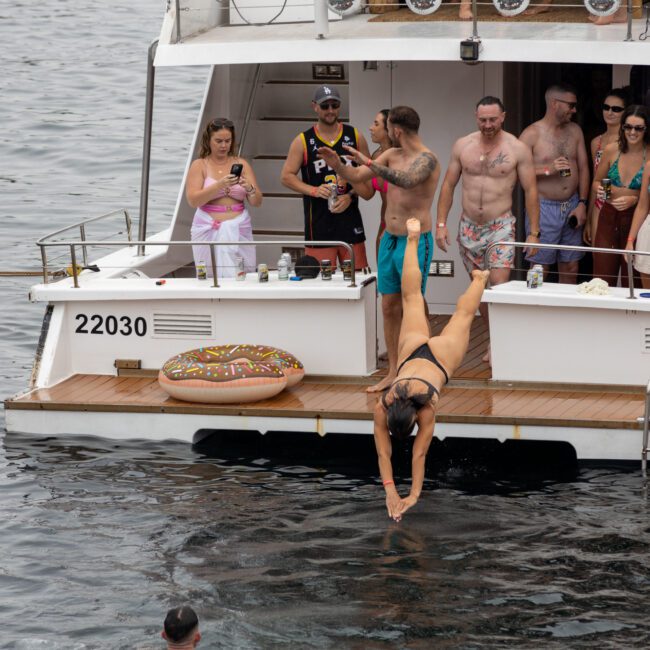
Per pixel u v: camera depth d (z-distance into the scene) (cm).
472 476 2753
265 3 3541
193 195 3152
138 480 2747
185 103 7488
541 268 2958
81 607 2203
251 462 2853
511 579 2269
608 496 2622
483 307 3203
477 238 3028
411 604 2184
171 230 3556
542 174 3089
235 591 2245
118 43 9094
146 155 3441
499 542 2419
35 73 8125
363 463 2844
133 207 5544
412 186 2745
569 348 2919
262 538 2458
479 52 3055
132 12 10281
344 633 2088
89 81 7938
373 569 2317
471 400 2880
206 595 2233
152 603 2209
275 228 3703
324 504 2614
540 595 2209
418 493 2378
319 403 2902
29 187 5816
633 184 2980
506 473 2766
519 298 2897
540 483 2702
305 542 2434
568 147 3084
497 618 2131
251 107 3756
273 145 3809
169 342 3114
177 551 2409
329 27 3350
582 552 2369
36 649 2062
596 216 3073
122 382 3106
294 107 3825
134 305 3109
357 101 3481
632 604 2170
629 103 3081
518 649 2030
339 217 3161
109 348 3147
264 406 2892
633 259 2973
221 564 2352
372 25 3347
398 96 3447
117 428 2955
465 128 3431
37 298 3131
